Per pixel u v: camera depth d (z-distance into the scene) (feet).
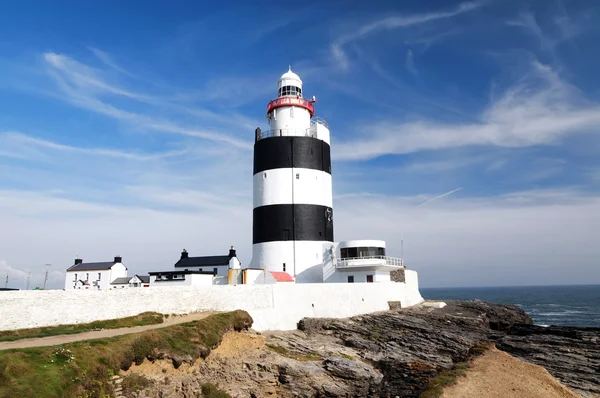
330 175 183.73
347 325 131.03
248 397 86.07
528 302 565.53
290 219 167.73
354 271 164.35
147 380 75.61
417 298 193.57
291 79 185.88
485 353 128.47
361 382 98.17
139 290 100.68
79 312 90.02
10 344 70.54
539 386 108.27
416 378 105.70
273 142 173.37
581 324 295.07
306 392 91.76
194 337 89.86
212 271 194.70
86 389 65.05
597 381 116.26
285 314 125.08
